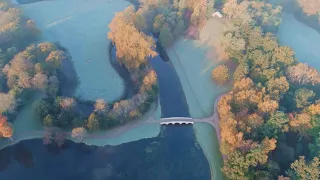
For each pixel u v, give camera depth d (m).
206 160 173.00
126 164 169.62
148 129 183.50
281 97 176.62
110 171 166.50
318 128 159.50
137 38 196.38
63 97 180.25
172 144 179.25
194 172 168.12
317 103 166.88
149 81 191.38
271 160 154.50
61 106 176.12
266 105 165.12
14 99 174.88
